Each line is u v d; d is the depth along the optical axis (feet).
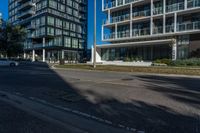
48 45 215.92
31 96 27.37
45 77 51.55
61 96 27.20
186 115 18.70
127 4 133.69
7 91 31.19
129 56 130.93
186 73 62.44
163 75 62.64
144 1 126.21
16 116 18.80
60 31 223.51
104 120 17.48
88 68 88.12
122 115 18.80
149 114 19.03
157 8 123.54
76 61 179.63
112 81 44.04
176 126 15.93
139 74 65.87
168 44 111.96
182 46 111.86
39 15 218.18
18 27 175.11
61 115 19.10
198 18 108.58
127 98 25.88
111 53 140.15
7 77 51.49
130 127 15.80
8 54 175.94
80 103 23.44
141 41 123.75
